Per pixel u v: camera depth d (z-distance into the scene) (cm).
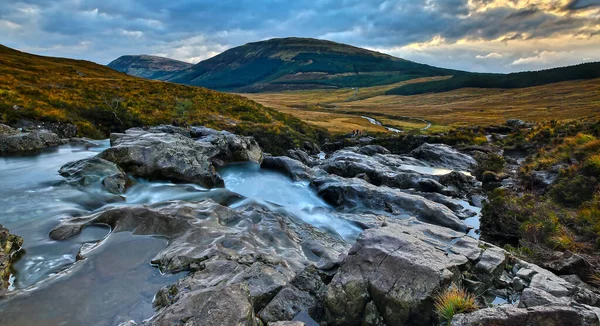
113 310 994
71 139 3588
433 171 3903
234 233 1478
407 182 3108
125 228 1492
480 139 5475
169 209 1641
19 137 3066
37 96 4588
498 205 2120
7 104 3872
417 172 3572
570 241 1549
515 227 1953
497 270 1140
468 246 1256
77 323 933
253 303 994
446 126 10869
